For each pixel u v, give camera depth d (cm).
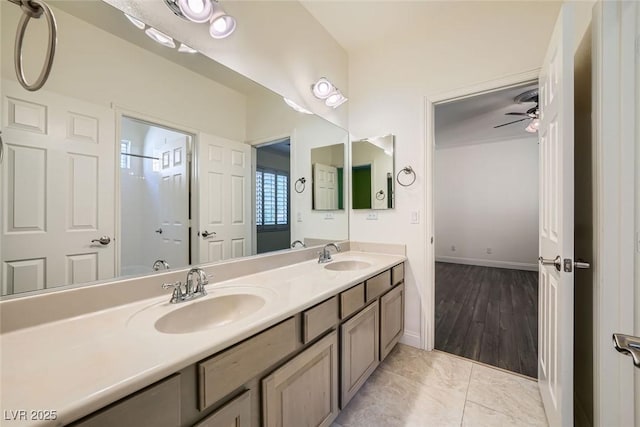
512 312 289
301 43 195
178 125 130
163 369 62
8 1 80
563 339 102
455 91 197
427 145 209
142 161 117
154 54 120
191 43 131
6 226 82
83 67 99
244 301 120
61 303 88
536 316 277
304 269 170
